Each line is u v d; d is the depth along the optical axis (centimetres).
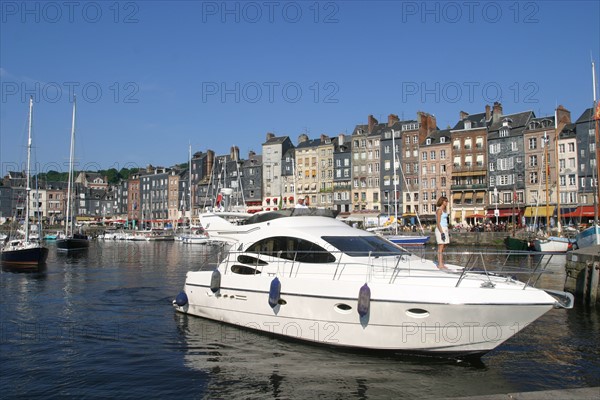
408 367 1039
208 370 1069
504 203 7119
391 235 4888
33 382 1019
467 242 5659
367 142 8631
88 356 1185
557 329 1402
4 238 5609
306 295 1164
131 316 1602
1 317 1612
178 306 1581
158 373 1058
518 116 7269
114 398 931
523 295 991
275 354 1141
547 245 4328
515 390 943
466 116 7888
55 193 13062
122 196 13600
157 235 9288
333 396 917
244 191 10125
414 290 1023
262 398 916
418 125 8069
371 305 1061
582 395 694
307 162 9369
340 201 8894
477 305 980
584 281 1775
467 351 1020
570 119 6919
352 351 1111
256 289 1288
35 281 2573
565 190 6488
